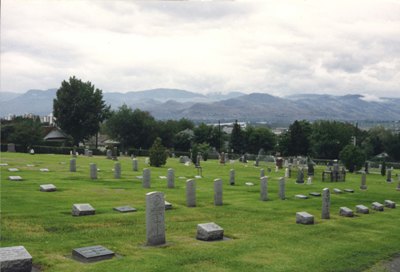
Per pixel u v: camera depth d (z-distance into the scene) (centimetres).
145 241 1436
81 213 1795
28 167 3844
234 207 2312
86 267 1134
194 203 2250
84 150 7356
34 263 1148
